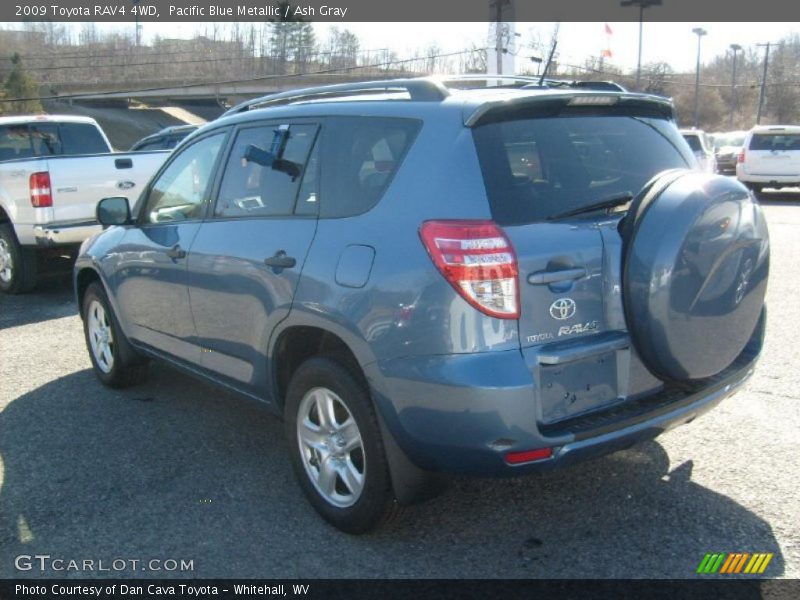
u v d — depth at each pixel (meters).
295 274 3.79
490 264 3.13
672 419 3.50
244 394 4.45
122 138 65.69
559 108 3.65
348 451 3.72
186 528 3.90
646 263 3.30
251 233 4.18
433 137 3.44
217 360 4.60
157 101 71.19
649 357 3.42
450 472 3.33
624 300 3.38
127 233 5.43
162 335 5.12
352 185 3.73
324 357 3.75
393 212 3.44
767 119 75.81
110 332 5.83
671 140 4.06
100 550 3.72
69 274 10.77
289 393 3.96
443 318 3.17
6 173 9.27
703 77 77.38
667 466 4.39
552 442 3.17
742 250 3.53
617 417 3.35
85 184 9.23
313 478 3.91
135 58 62.31
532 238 3.22
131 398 5.78
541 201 3.34
